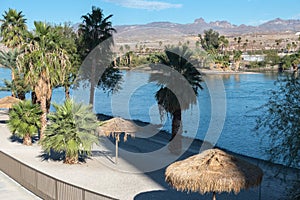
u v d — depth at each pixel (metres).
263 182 13.98
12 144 21.17
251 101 45.69
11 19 33.50
